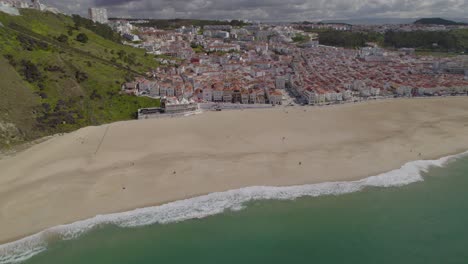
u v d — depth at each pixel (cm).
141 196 7119
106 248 5759
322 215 6544
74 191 7250
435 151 9144
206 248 5738
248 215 6575
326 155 8900
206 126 11750
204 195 7175
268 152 9206
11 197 7012
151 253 5631
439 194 7156
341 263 5384
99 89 14362
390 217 6450
